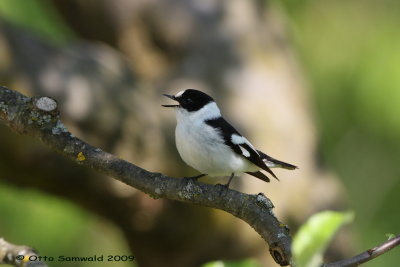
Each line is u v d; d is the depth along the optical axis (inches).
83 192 379.9
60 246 472.4
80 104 370.9
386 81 511.8
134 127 384.8
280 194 427.5
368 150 571.5
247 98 452.8
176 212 394.9
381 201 587.5
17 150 351.6
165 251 416.2
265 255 418.9
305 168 443.5
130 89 404.5
